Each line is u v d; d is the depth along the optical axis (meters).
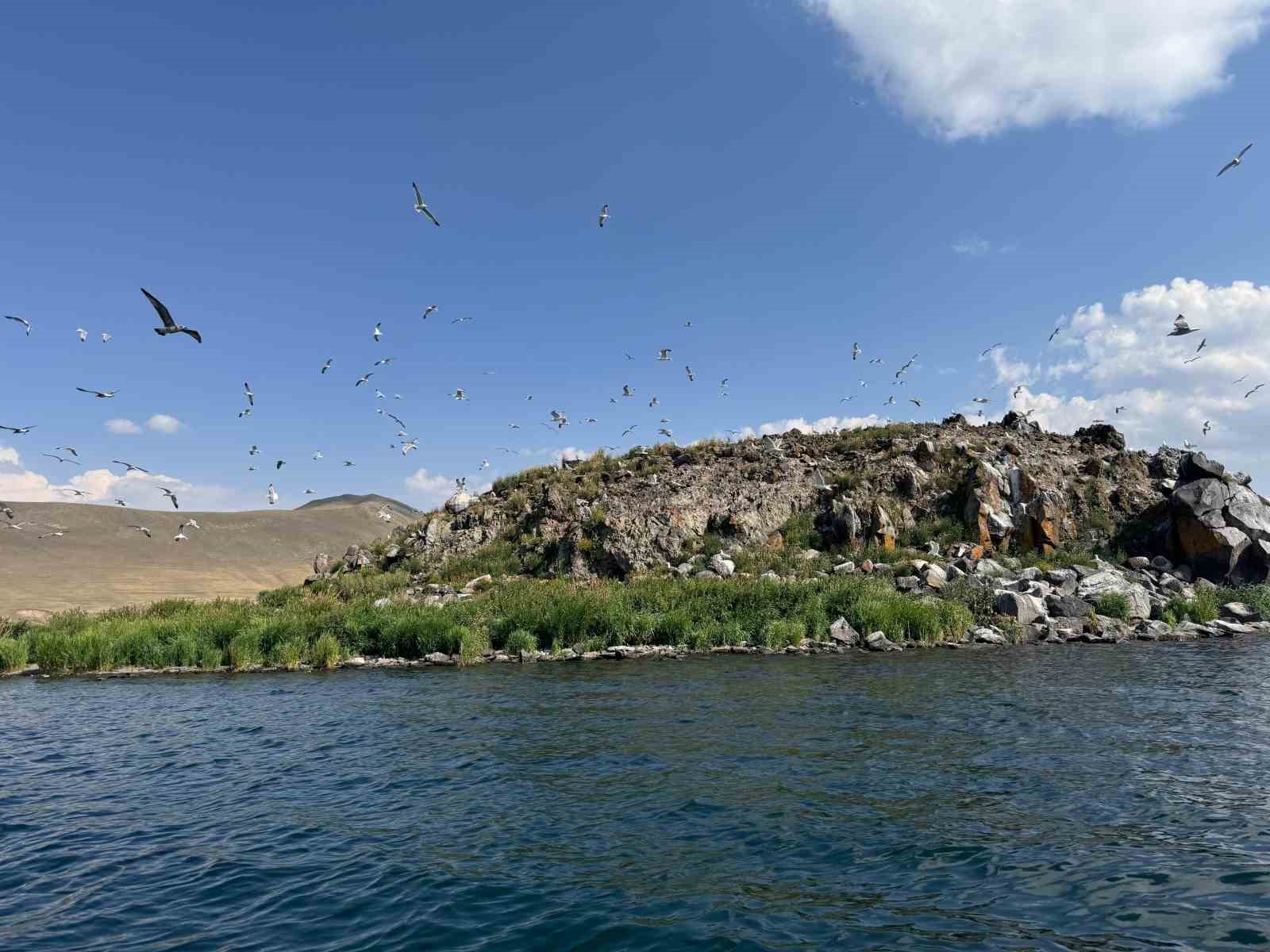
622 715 16.75
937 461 42.84
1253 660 22.53
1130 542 37.78
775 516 40.59
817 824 9.80
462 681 22.30
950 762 12.39
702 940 6.83
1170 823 9.51
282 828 10.30
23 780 13.08
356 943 6.93
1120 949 6.52
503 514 45.16
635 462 48.97
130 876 8.77
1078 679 19.69
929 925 7.05
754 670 22.41
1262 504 36.00
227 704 19.92
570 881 8.27
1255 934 6.71
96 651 27.81
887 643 26.47
